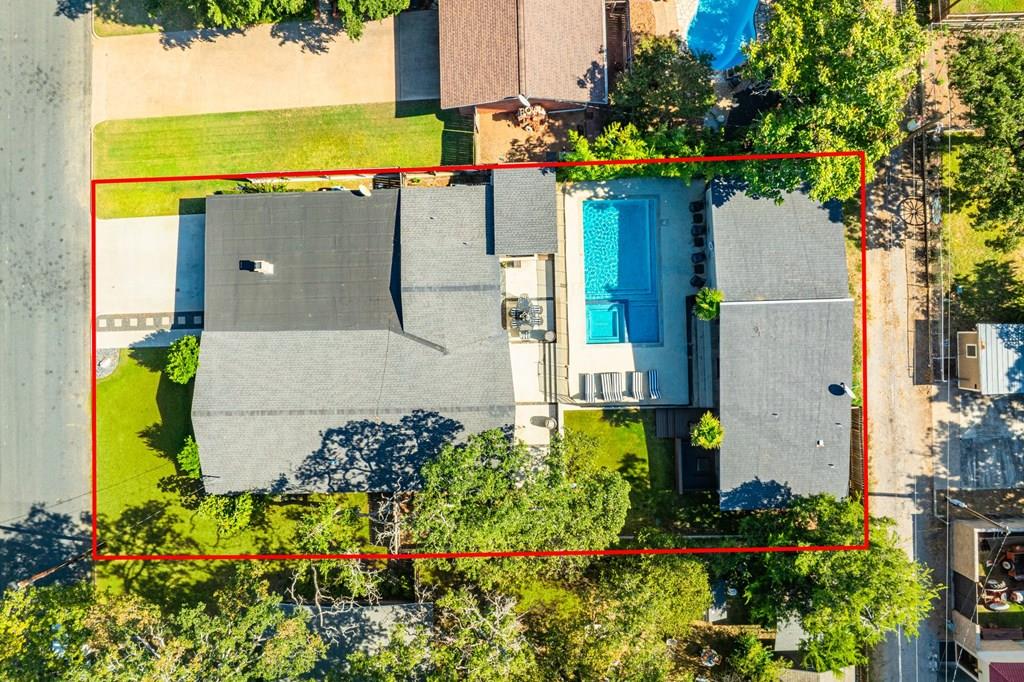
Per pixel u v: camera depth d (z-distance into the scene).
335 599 35.28
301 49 37.56
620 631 31.14
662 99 33.59
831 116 29.16
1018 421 37.12
